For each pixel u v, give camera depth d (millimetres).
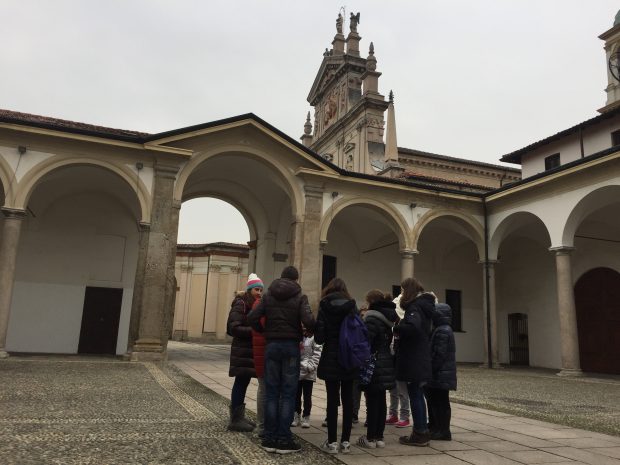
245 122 16922
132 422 6371
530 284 22859
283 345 5363
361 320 5465
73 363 13562
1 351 13703
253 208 22031
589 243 20375
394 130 26406
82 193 18469
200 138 16547
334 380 5324
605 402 10398
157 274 15250
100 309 18297
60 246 18031
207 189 21375
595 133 19812
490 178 30547
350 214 21766
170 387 9797
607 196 16047
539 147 22359
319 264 17641
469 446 5898
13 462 4402
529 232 22000
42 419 6301
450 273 24516
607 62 26531
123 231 18984
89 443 5215
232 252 36844
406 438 5902
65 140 14914
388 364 5742
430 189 19750
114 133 16344
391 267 24062
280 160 17672
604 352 19438
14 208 14133
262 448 5328
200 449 5176
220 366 14656
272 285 5605
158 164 15805
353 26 32812
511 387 12812
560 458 5457
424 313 5883
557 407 9523
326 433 6367
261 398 5859
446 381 6074
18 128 14273
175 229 15734
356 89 31500
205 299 36312
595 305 20016
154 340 14883
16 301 17203
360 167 28281
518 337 23250
